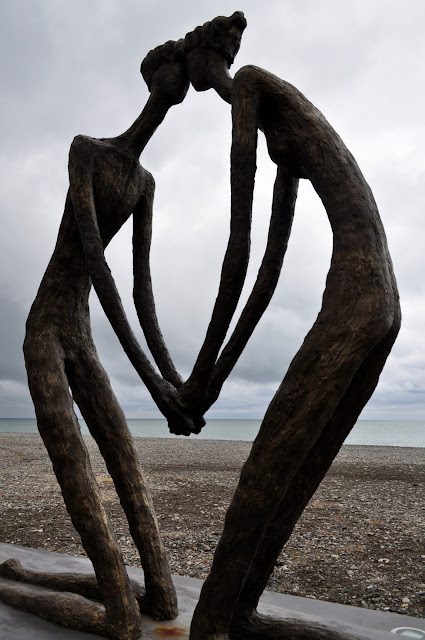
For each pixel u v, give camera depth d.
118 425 3.10
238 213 2.51
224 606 2.29
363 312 2.14
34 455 15.25
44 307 3.06
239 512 2.21
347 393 2.46
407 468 12.08
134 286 3.38
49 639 2.58
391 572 4.94
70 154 3.03
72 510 2.73
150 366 2.84
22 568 3.41
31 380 2.93
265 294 2.71
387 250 2.32
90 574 3.14
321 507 7.61
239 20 2.93
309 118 2.44
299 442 2.15
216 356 2.67
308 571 4.98
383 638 2.76
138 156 3.29
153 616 2.84
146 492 3.05
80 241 3.11
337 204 2.30
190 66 3.04
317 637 2.44
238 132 2.50
